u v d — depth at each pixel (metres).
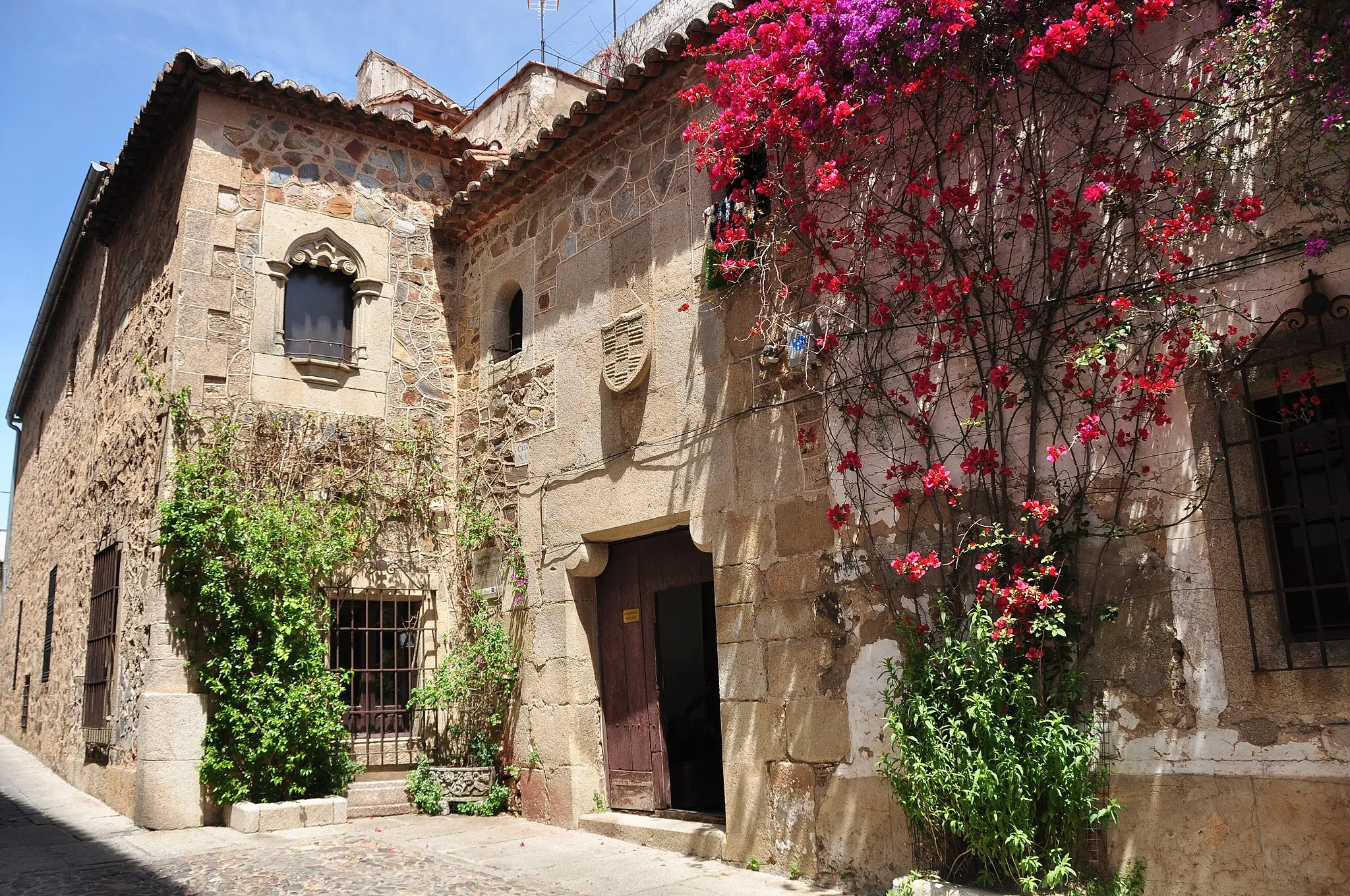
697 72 7.08
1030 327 4.93
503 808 8.09
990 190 5.17
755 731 6.06
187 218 8.30
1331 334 4.06
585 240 8.06
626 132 7.76
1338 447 4.15
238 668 7.63
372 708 8.53
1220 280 4.40
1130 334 4.57
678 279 7.07
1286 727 4.01
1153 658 4.39
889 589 5.39
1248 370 4.29
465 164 9.73
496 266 9.20
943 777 4.66
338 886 5.51
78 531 11.11
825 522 5.80
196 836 7.04
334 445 8.70
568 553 7.79
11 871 5.92
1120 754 4.43
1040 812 4.49
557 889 5.50
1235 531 4.24
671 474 6.91
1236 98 4.42
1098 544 4.62
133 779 7.69
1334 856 3.82
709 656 9.21
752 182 6.61
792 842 5.74
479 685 8.47
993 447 5.02
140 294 9.45
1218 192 4.43
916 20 5.31
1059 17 4.90
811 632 5.80
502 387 8.85
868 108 5.65
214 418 8.14
